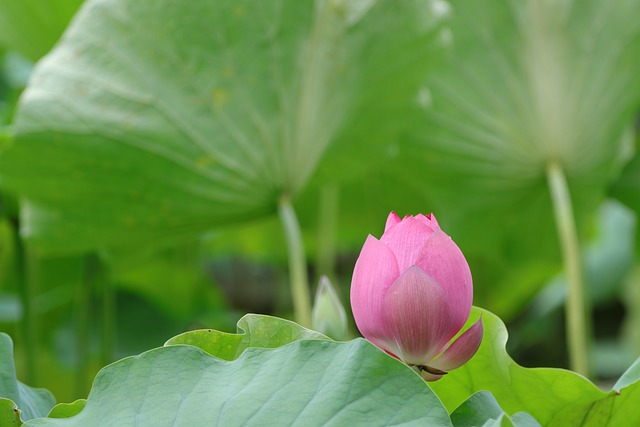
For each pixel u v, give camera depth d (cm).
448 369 166
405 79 259
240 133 234
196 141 230
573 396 169
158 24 226
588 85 288
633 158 363
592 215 322
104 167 227
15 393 171
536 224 323
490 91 289
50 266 338
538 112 289
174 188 233
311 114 243
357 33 245
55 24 288
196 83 230
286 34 233
